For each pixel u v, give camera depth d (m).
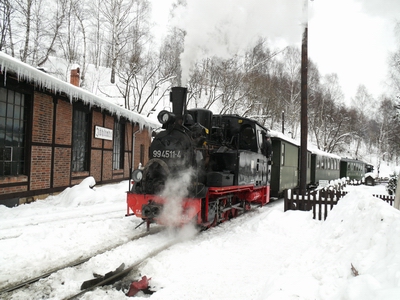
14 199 8.17
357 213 4.20
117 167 13.74
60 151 9.82
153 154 6.73
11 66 6.90
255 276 4.27
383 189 18.94
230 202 7.71
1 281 3.94
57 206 8.63
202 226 6.66
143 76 24.22
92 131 11.52
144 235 6.30
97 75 27.45
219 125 8.32
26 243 5.30
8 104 8.09
